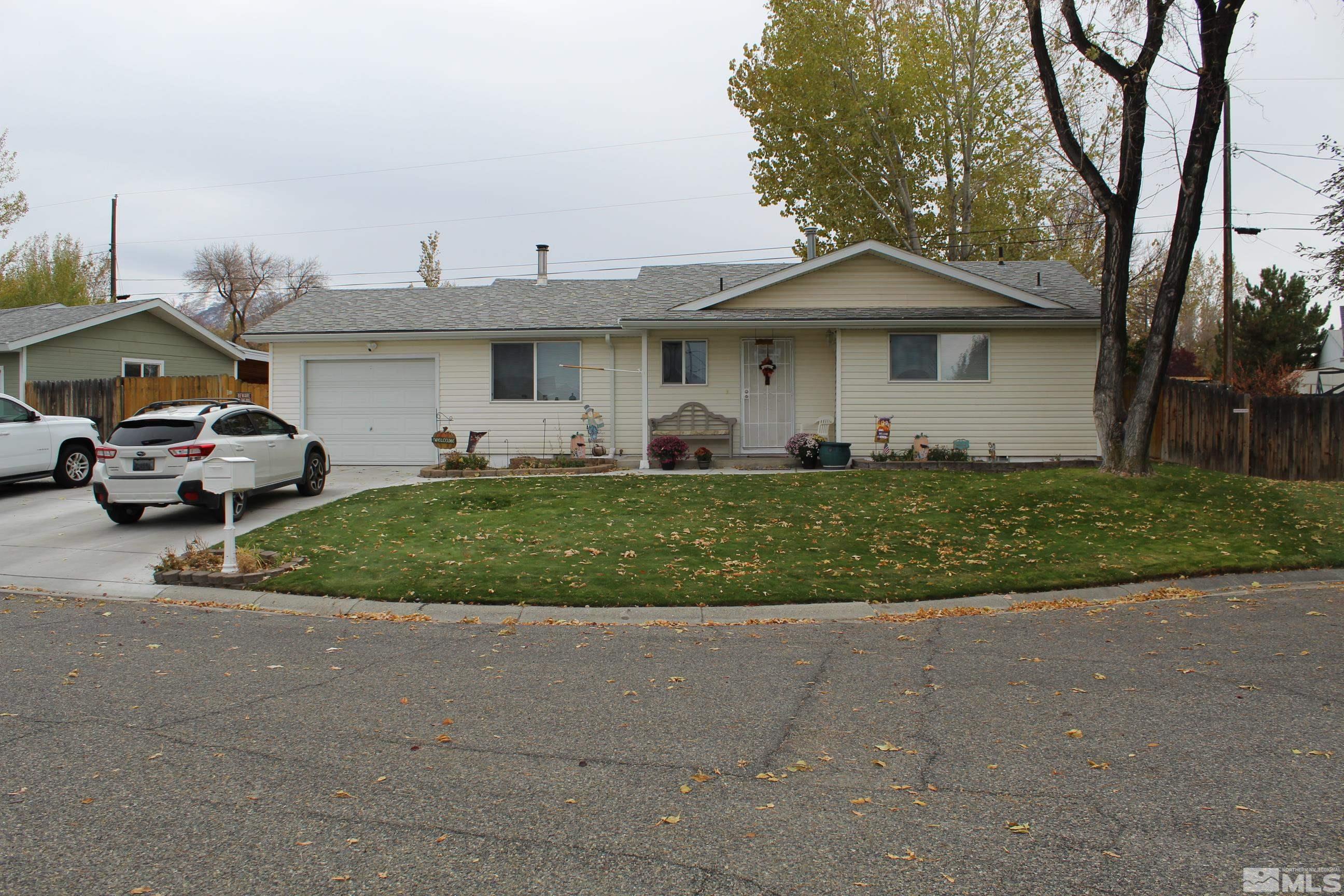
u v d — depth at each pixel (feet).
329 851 11.74
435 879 11.02
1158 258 115.03
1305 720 16.81
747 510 42.45
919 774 14.48
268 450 43.39
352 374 63.87
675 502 44.11
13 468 48.26
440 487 48.34
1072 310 56.49
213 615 27.25
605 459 59.31
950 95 96.17
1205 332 163.32
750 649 23.13
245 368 92.73
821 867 11.35
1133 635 24.14
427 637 24.56
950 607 28.86
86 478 53.16
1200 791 13.61
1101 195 48.49
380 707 17.99
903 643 23.71
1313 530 38.58
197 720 17.10
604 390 62.54
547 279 73.87
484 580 30.66
